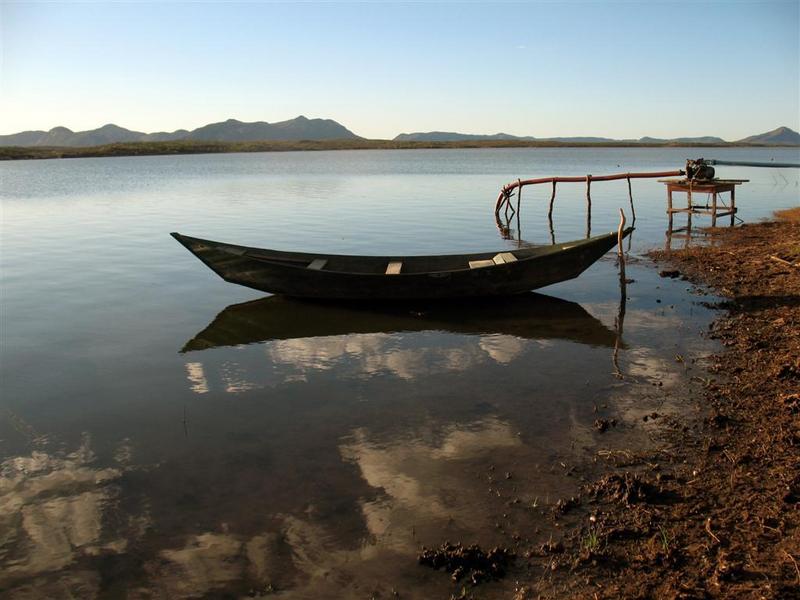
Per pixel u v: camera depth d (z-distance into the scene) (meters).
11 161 134.62
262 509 6.70
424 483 7.05
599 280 16.66
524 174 70.75
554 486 6.87
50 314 14.63
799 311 12.60
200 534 6.30
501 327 12.97
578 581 5.38
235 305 15.16
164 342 12.59
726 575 5.28
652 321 12.85
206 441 8.32
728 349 10.90
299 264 15.96
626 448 7.64
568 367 10.50
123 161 130.62
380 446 7.98
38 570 5.83
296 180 61.91
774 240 20.58
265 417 9.01
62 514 6.73
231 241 24.06
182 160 137.12
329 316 14.07
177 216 32.50
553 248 15.45
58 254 21.97
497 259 15.22
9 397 9.96
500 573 5.54
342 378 10.44
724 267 17.16
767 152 182.00
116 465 7.75
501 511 6.45
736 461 7.11
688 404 8.77
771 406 8.45
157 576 5.70
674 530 5.96
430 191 46.91
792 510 6.12
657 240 22.58
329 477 7.28
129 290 16.81
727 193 40.94
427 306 14.72
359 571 5.65
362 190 48.31
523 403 9.12
